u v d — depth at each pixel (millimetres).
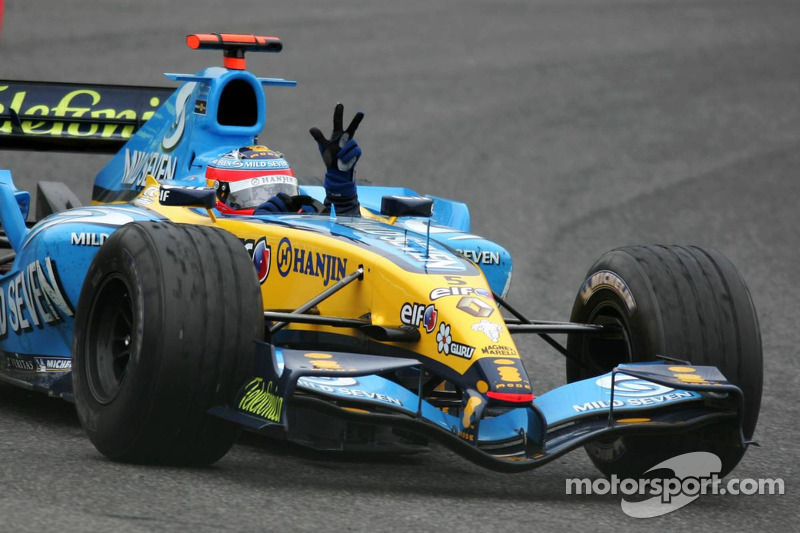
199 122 25641
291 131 63281
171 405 17953
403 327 19516
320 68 80875
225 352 18109
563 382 28219
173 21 90000
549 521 17359
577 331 21016
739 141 69938
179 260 18297
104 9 92312
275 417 17188
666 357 19812
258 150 24734
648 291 20344
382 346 19875
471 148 63969
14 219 25016
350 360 17516
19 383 23078
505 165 60812
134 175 27922
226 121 25938
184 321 17906
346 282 20016
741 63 92000
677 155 65625
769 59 93875
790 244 48750
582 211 52594
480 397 18062
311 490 18094
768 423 25359
